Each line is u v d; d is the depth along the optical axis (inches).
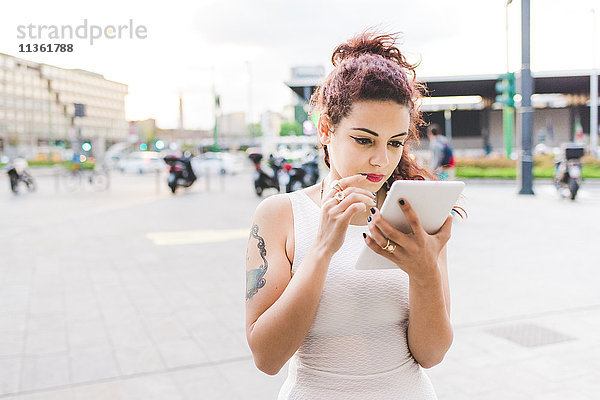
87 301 199.6
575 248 277.3
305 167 558.9
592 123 1213.7
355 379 47.3
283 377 134.4
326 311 46.7
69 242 322.7
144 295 207.0
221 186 779.4
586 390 124.9
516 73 549.6
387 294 47.3
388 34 52.7
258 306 47.8
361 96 42.9
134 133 968.9
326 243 42.6
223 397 124.0
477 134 1983.3
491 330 162.9
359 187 44.7
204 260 268.5
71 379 133.2
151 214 454.3
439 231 42.3
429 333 45.4
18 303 197.6
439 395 123.9
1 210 498.0
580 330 161.5
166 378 133.8
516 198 527.2
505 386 127.7
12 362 143.6
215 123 1396.4
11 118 3361.2
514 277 222.8
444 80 1098.1
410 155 57.8
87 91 2773.1
